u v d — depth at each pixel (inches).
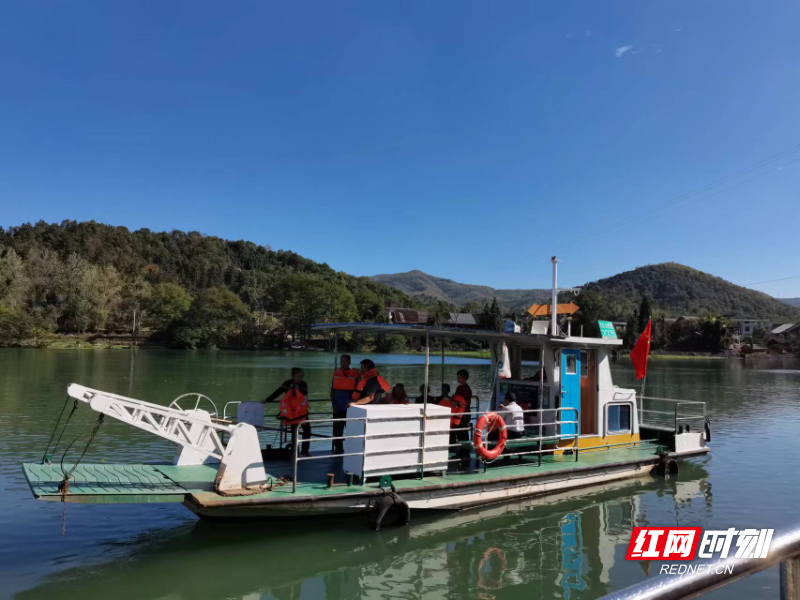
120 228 7495.1
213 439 315.9
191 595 262.4
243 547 317.7
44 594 260.5
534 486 404.2
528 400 466.3
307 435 416.8
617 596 55.6
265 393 1071.0
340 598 263.0
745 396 1261.1
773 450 634.8
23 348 2947.8
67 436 638.5
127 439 628.1
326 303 3821.4
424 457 362.6
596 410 495.5
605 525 367.6
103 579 277.0
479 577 287.6
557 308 464.1
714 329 4188.0
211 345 3457.2
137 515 368.8
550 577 289.1
